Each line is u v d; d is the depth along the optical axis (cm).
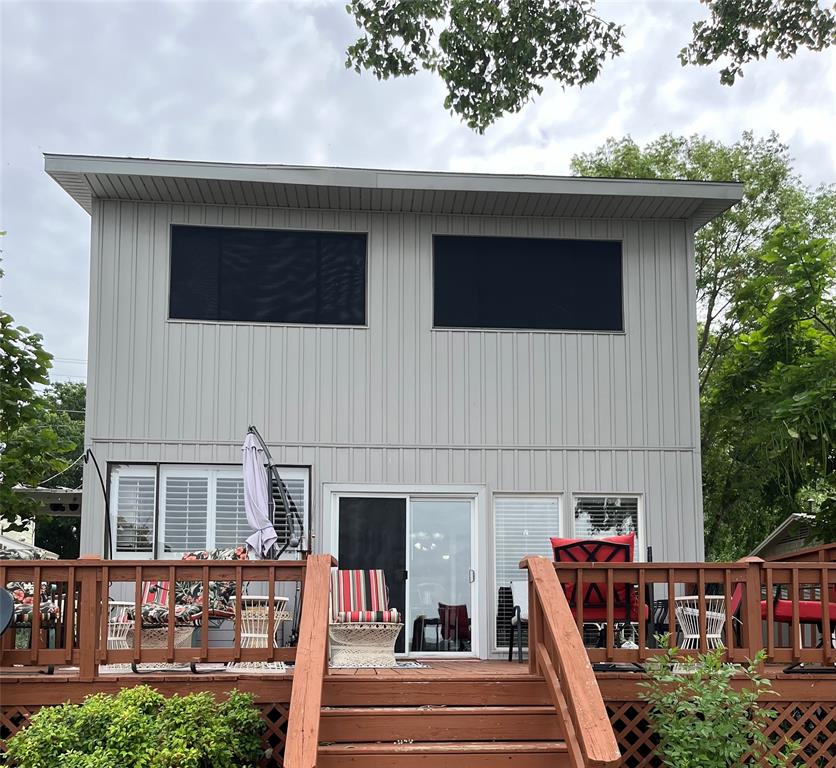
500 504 1205
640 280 1262
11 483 1321
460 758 630
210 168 1134
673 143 2530
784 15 961
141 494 1150
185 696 677
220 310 1198
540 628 714
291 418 1186
